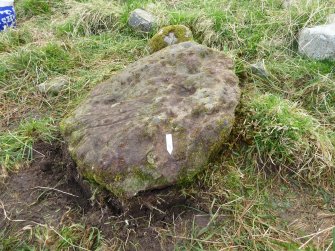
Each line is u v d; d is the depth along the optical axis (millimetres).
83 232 1188
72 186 1317
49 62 1876
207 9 2117
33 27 2199
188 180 1196
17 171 1382
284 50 1869
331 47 1733
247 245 1152
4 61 1871
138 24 2102
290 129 1365
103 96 1411
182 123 1224
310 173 1329
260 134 1375
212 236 1174
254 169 1355
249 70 1752
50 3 2424
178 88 1352
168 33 1904
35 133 1508
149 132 1209
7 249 1173
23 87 1784
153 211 1201
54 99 1712
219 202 1248
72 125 1329
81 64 1907
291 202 1274
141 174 1161
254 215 1225
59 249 1157
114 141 1216
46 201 1288
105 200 1218
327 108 1571
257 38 1929
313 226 1206
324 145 1357
